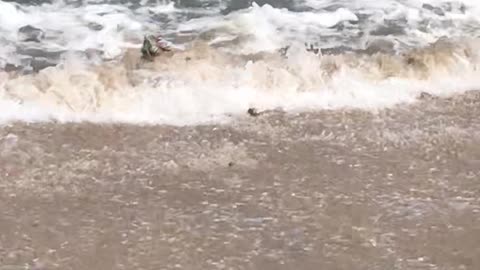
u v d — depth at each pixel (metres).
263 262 15.35
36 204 17.17
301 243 15.99
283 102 22.19
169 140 20.05
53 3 27.73
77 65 23.31
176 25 26.53
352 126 21.08
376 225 16.70
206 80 22.77
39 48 24.83
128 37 25.62
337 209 17.27
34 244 15.80
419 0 29.16
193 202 17.39
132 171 18.56
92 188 17.83
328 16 27.67
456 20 27.92
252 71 23.11
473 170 19.08
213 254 15.59
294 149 19.78
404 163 19.30
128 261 15.32
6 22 26.23
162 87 22.25
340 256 15.60
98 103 21.59
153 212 16.97
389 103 22.42
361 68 23.95
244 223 16.64
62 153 19.25
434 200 17.73
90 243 15.88
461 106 22.48
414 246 16.02
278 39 25.78
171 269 15.12
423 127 21.14
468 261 15.57
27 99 21.62
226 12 27.56
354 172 18.80
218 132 20.50
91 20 26.69
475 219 17.03
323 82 23.05
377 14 28.02
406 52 25.22
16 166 18.59
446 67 24.33
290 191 17.91
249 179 18.36
